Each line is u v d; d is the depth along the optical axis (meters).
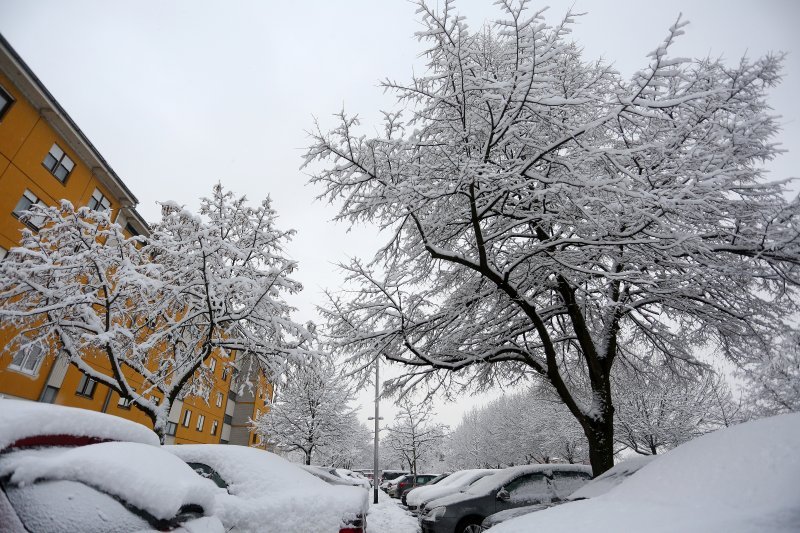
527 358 8.43
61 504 2.21
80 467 2.41
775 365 9.32
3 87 15.12
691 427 18.72
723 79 6.68
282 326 9.80
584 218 7.02
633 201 6.03
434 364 8.09
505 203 7.16
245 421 41.19
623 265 8.46
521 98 5.81
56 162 17.39
